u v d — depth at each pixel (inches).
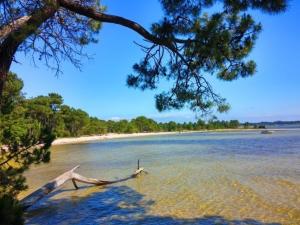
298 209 629.0
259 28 321.7
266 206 657.0
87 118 5634.8
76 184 941.8
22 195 766.5
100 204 711.7
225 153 1964.8
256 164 1339.8
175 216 602.9
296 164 1302.9
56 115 4542.3
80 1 324.5
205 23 327.6
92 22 409.7
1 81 272.1
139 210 653.9
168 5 322.7
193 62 342.6
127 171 1254.3
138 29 318.0
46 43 336.8
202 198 740.7
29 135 272.7
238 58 332.8
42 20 286.5
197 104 361.1
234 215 600.4
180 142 3818.9
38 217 616.4
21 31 268.1
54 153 2447.1
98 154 2235.5
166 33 319.6
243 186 864.3
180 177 1051.3
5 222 184.5
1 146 271.0
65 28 355.9
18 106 1916.8
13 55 277.1
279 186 852.0
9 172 259.8
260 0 292.0
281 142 2987.2
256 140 3572.8
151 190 850.8
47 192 641.6
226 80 346.3
